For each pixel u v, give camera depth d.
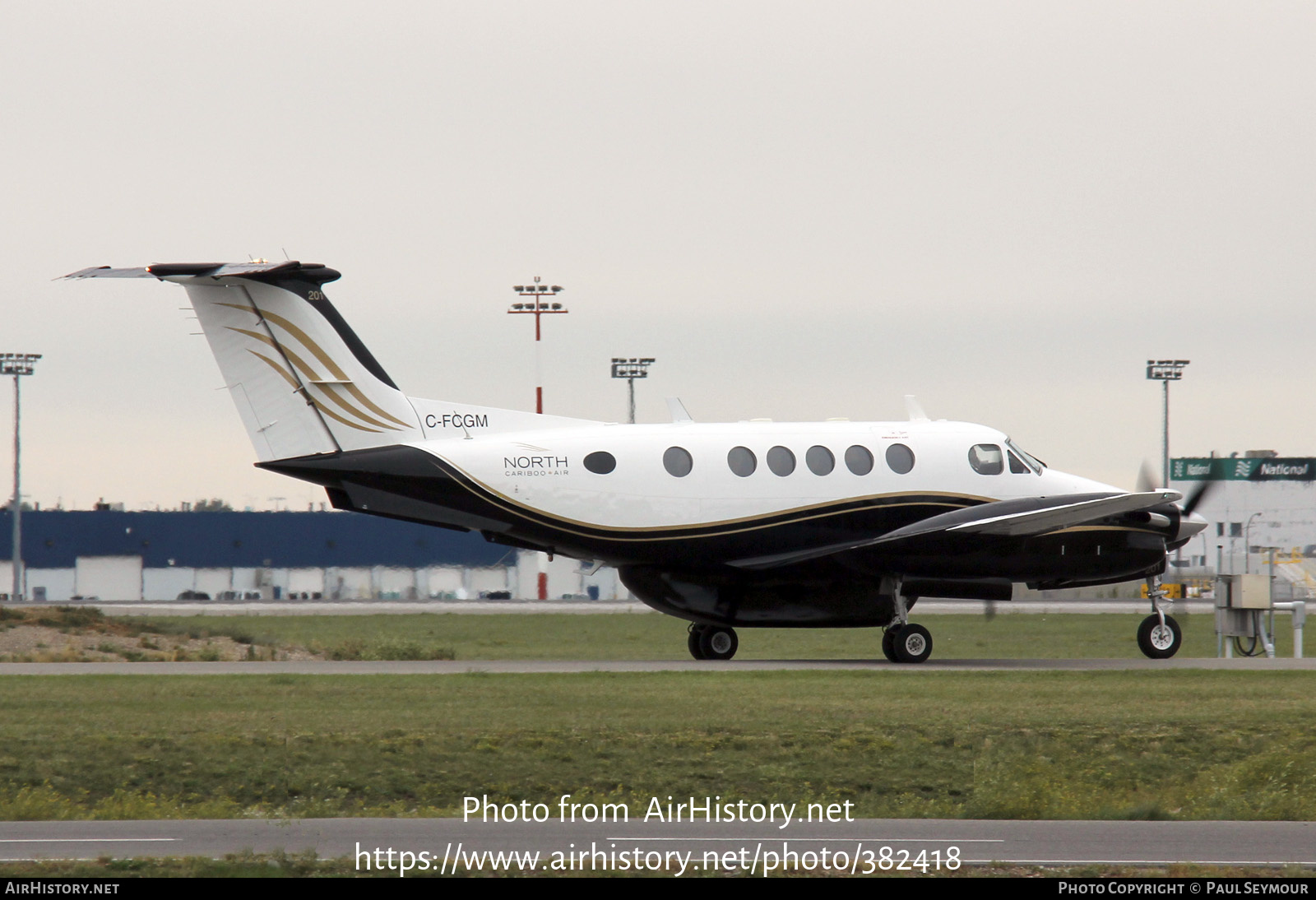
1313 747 47.06
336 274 69.00
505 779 43.34
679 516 72.69
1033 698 56.22
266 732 47.38
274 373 69.12
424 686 58.94
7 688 57.84
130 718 49.94
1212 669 67.94
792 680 62.12
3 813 36.88
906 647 74.25
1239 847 31.67
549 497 71.50
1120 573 74.38
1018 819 37.38
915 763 45.44
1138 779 44.59
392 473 70.06
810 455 74.75
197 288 68.44
